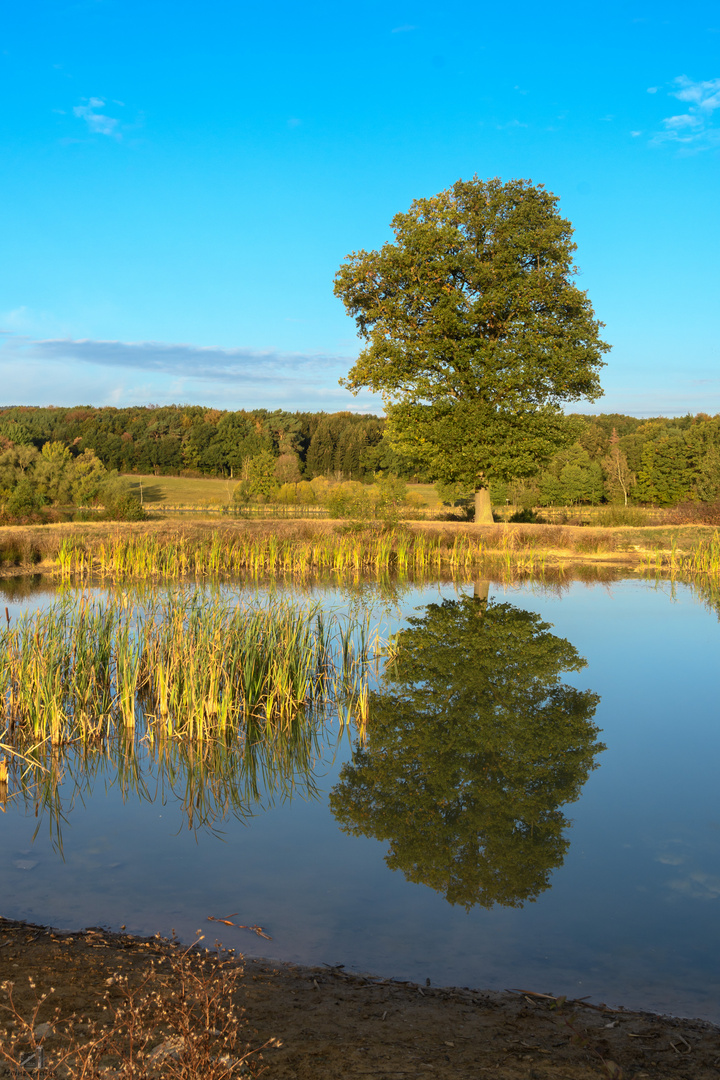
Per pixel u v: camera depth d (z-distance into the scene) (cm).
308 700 1162
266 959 489
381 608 1933
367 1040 384
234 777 880
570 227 3591
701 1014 432
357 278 3684
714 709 1120
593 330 3653
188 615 1319
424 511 4600
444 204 3644
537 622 1780
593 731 1028
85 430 10219
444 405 3634
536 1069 360
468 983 465
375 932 530
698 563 2739
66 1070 328
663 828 728
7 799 807
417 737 1017
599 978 474
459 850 680
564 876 627
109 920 542
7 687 1003
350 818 758
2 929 518
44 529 3117
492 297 3472
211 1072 308
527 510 4381
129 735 1012
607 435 7912
